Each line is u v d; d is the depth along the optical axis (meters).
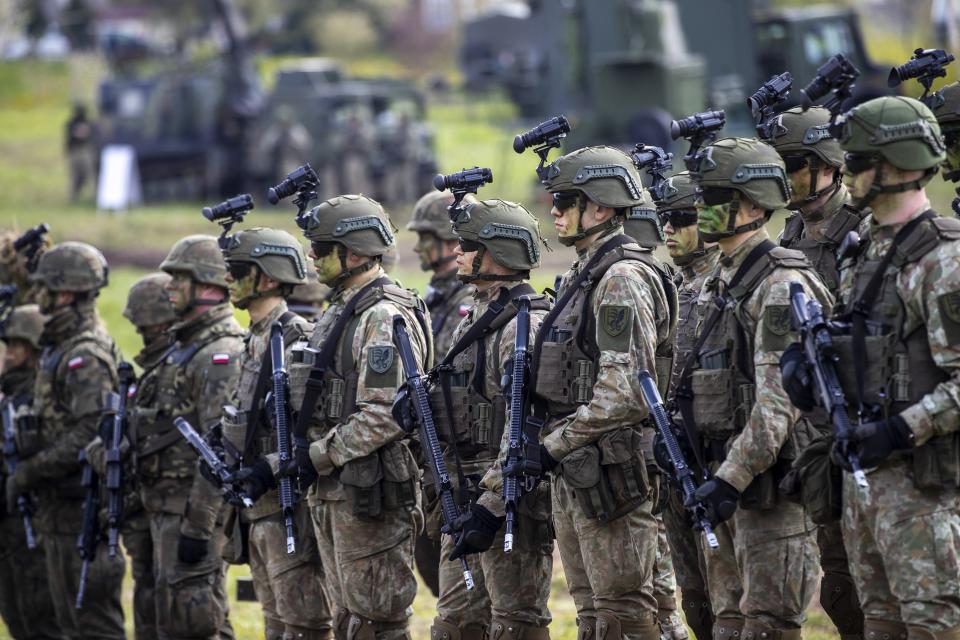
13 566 29.70
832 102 18.20
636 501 19.30
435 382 21.39
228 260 23.44
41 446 27.41
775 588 18.75
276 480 21.92
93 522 26.14
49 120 159.88
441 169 105.50
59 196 108.94
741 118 94.88
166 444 24.78
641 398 18.94
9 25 198.12
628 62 87.69
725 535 19.73
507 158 112.62
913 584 16.48
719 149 18.64
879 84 97.19
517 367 19.86
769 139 19.97
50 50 199.50
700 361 19.06
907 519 16.53
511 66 116.00
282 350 22.45
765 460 17.88
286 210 95.31
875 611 17.38
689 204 22.67
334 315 22.19
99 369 27.06
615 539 19.50
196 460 24.77
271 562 23.05
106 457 25.22
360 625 21.61
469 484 21.30
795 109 21.02
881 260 16.91
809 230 21.17
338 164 96.69
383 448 21.41
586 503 19.14
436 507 22.47
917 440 16.12
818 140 20.50
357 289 22.20
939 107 19.70
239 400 23.34
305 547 22.91
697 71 90.25
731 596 19.86
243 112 100.50
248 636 29.31
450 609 22.02
